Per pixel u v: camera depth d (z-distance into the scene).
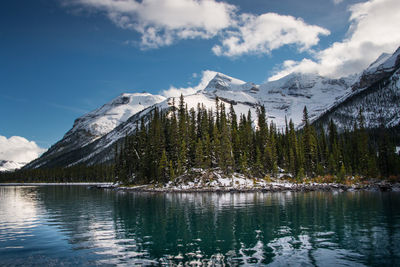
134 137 129.00
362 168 109.56
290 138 120.62
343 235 25.94
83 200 65.94
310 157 112.62
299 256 19.94
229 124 121.19
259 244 23.17
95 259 19.89
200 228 29.83
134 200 63.50
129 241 24.80
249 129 120.19
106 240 25.28
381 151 105.69
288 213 39.25
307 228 29.16
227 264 18.42
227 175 98.06
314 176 109.50
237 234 26.80
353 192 76.88
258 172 104.12
